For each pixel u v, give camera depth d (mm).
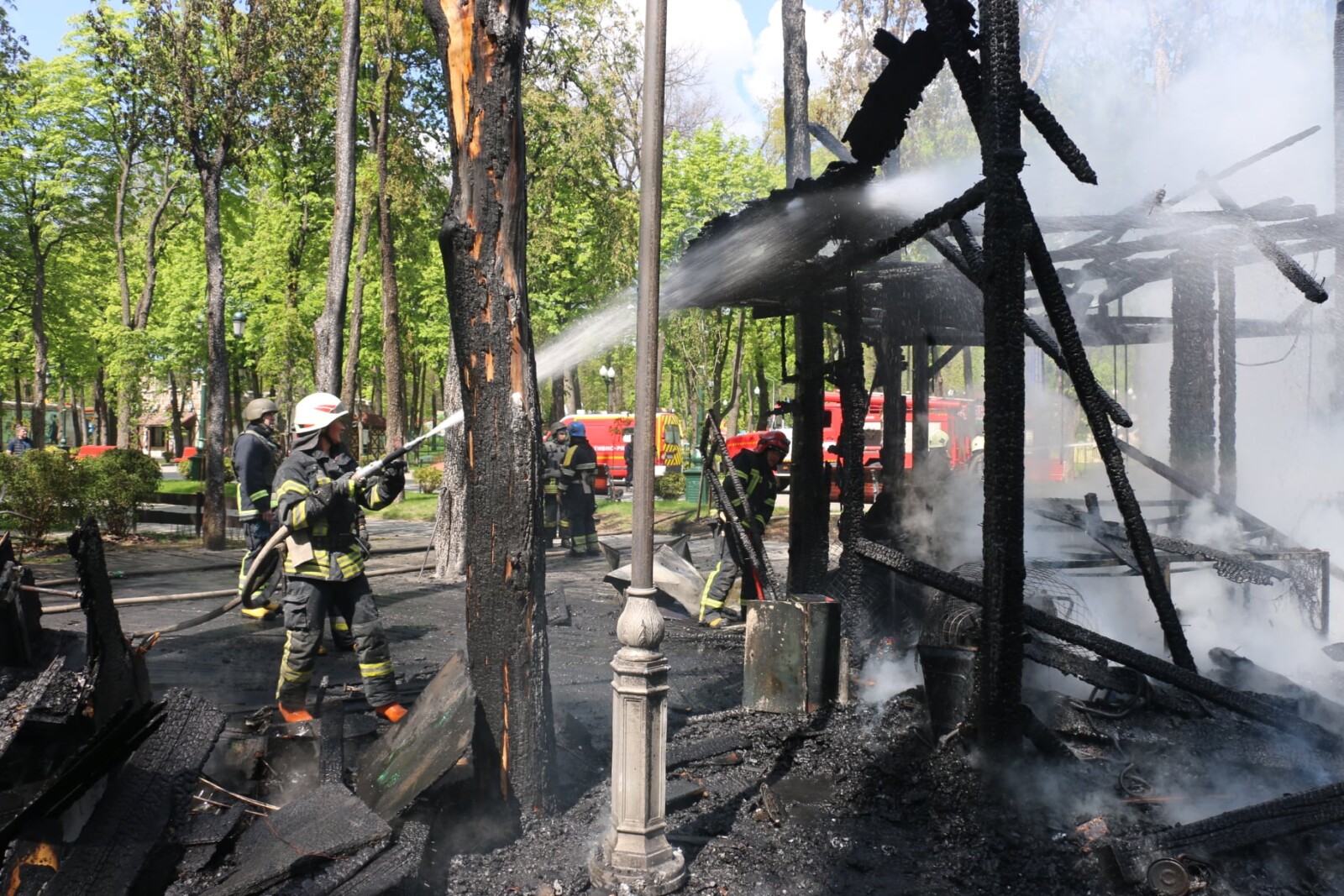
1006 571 4465
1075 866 3688
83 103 31531
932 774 4508
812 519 7691
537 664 4055
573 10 23266
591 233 26250
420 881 3480
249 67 15102
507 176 3959
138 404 40312
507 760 4000
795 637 5652
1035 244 4637
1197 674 5035
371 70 19781
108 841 3266
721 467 8547
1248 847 3668
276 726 4879
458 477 11312
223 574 11289
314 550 4887
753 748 5059
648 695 3543
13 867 3262
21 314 36844
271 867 3287
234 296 33031
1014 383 4504
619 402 35500
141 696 4410
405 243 26219
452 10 3926
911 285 7875
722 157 26641
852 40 18188
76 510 13961
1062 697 5102
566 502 14352
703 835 4016
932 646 5070
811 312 7570
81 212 34062
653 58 3553
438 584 11000
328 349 11289
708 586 8562
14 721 3598
